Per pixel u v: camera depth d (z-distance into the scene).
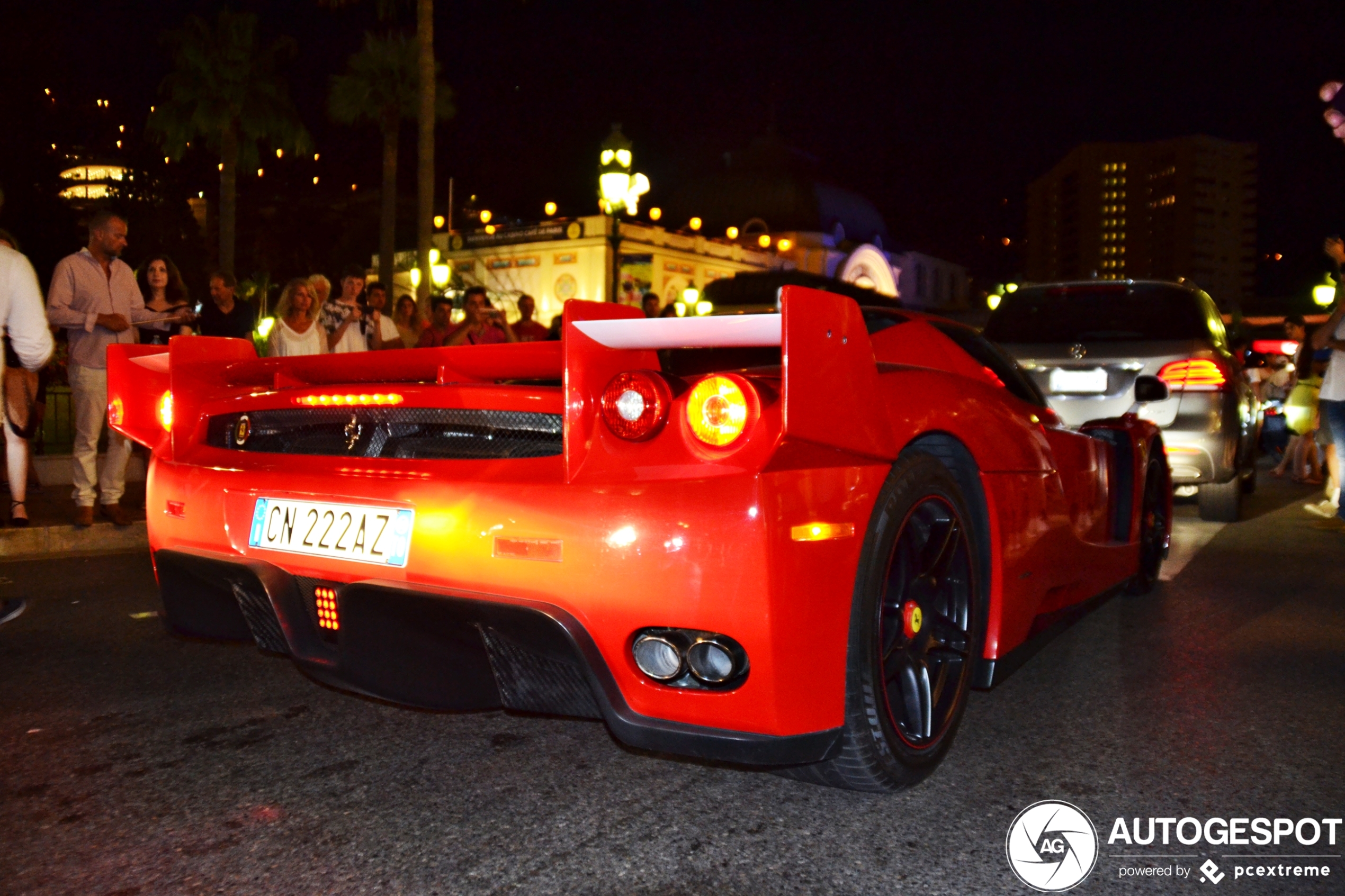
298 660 2.31
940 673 2.34
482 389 2.10
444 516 2.01
